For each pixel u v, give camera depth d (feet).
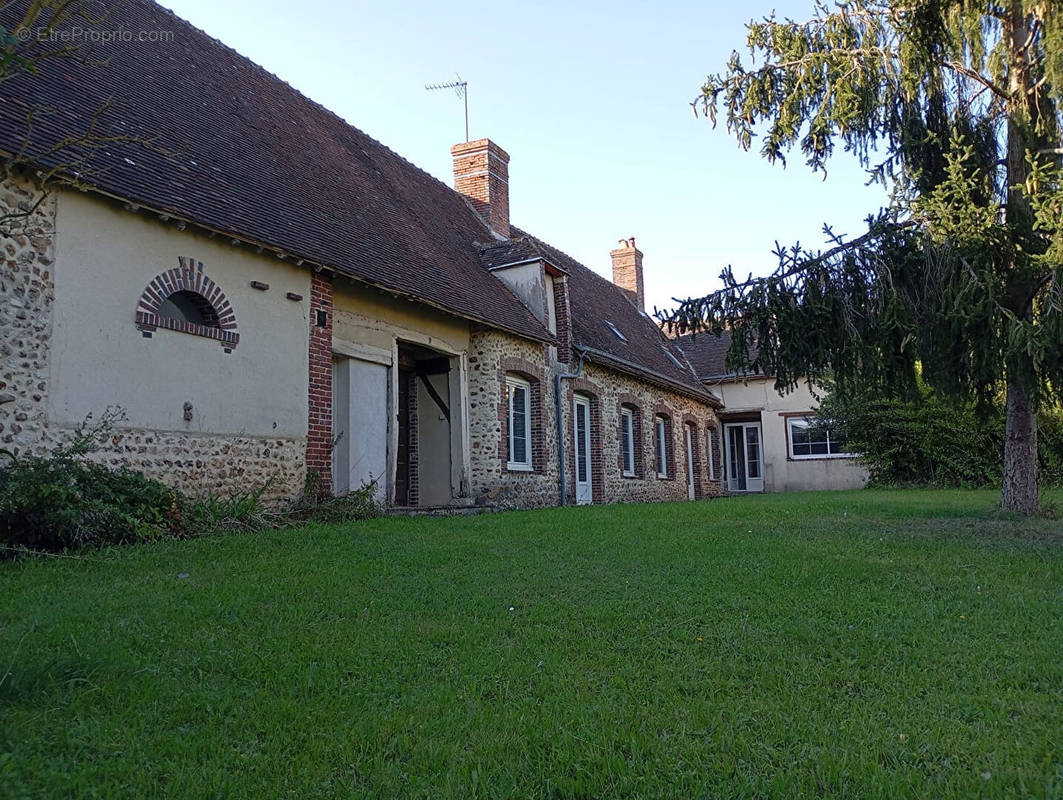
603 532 25.64
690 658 11.63
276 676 10.71
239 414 27.68
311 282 31.24
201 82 35.37
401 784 7.75
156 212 24.56
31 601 14.23
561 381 50.21
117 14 33.40
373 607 14.56
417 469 43.62
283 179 33.83
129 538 21.49
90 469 21.98
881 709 9.70
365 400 34.99
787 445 81.97
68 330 22.44
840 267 26.61
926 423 66.54
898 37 27.25
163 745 8.44
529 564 19.10
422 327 39.17
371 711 9.55
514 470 44.45
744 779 7.77
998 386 28.76
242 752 8.46
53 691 9.62
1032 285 24.88
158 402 24.85
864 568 18.34
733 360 28.32
